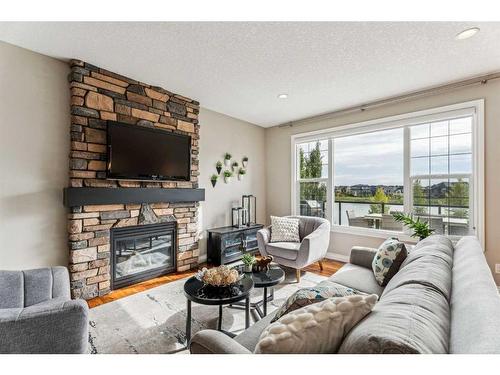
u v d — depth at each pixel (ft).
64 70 8.43
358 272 7.31
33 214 7.80
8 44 7.38
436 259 4.92
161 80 9.86
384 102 11.41
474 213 9.52
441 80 9.55
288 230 12.04
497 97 8.98
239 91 10.82
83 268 8.43
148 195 10.11
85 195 8.32
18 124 7.56
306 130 14.75
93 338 6.28
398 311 2.91
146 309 7.81
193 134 12.05
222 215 14.07
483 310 2.72
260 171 16.48
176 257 11.44
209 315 7.47
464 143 9.88
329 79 9.55
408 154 11.21
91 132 8.68
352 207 13.17
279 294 9.06
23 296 5.35
